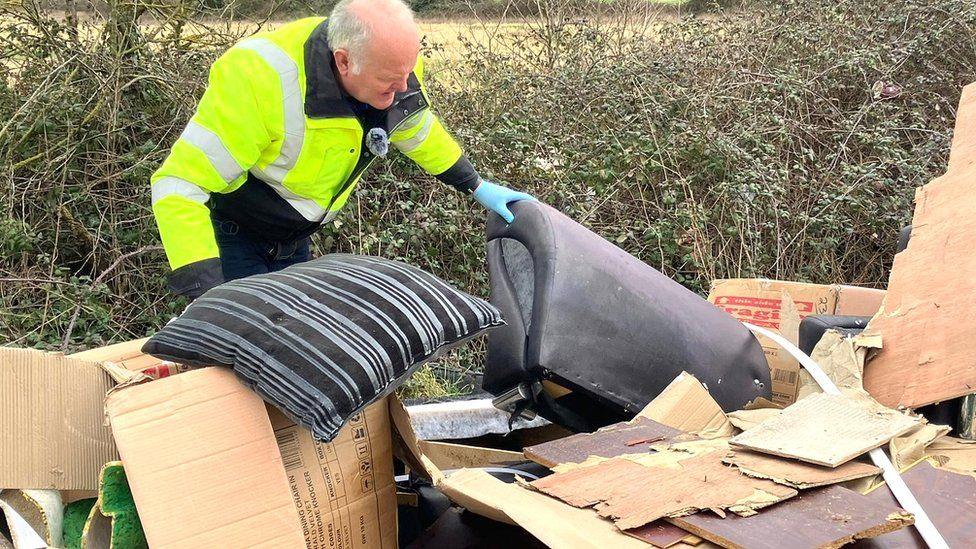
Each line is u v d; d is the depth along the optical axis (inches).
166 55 173.9
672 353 90.5
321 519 65.7
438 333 68.8
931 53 234.8
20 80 168.7
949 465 73.7
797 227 192.9
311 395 60.0
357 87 86.1
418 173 177.2
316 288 67.9
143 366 74.8
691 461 68.1
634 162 190.5
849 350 90.0
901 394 87.4
